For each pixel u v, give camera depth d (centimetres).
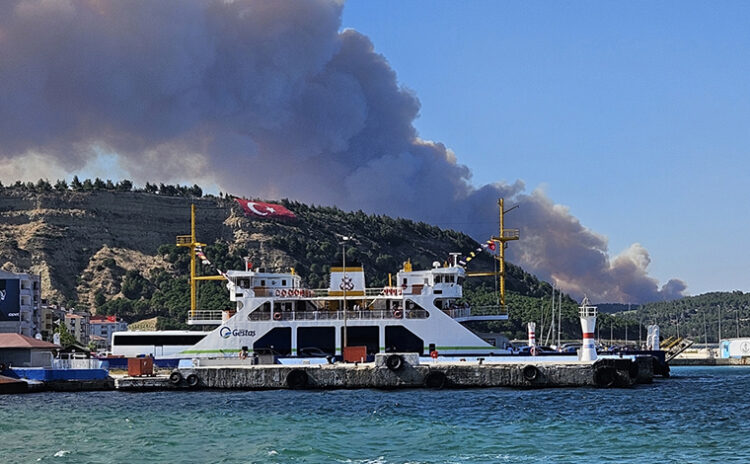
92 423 6650
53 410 7675
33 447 5469
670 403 7681
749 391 9194
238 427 6278
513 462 4806
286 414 7019
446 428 6081
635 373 9375
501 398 8050
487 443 5453
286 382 9400
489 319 11069
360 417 6756
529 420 6475
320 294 10875
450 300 10788
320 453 5078
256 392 9112
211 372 9525
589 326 9575
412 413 6956
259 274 10725
